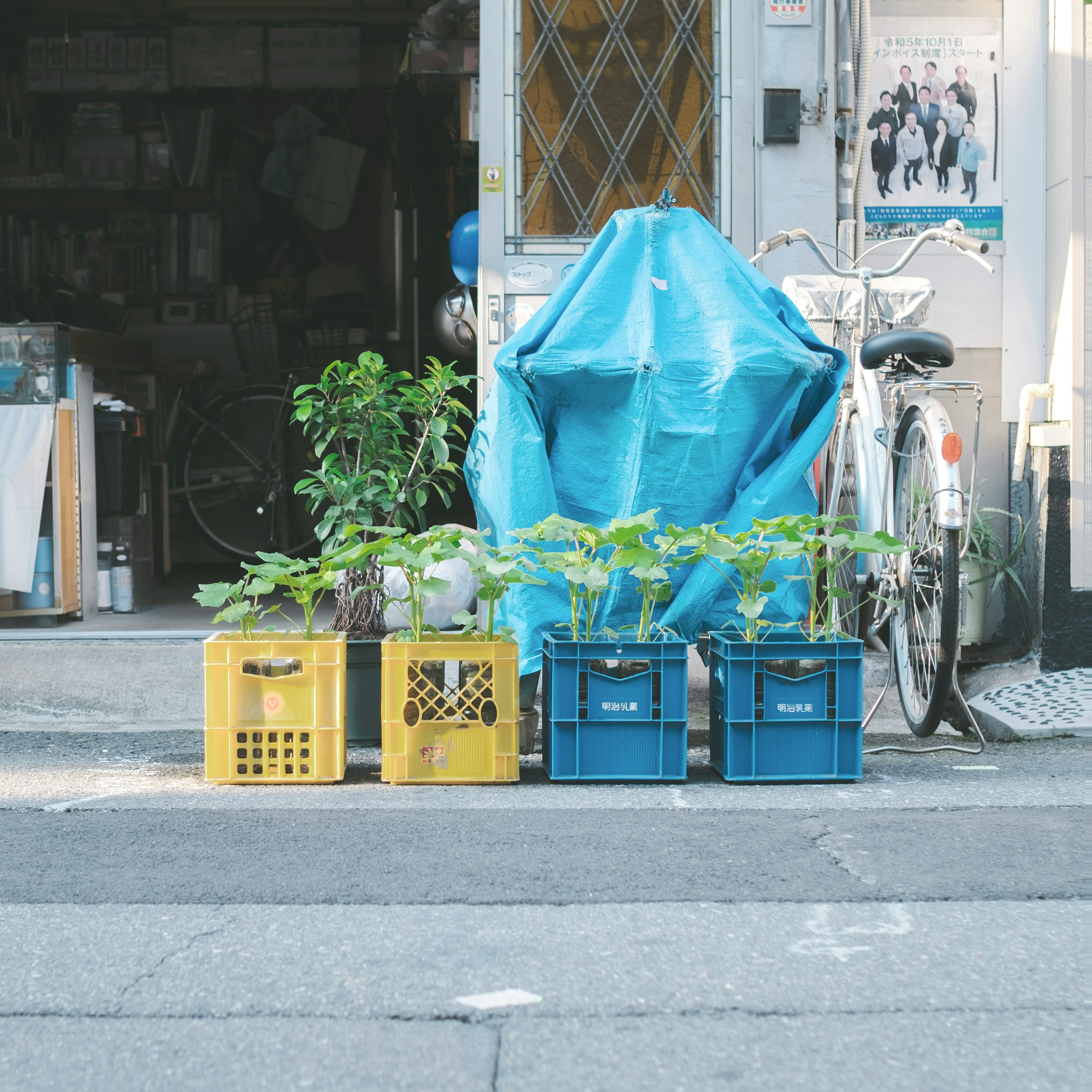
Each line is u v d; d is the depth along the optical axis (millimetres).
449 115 9367
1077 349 5121
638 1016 2158
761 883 2848
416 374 10570
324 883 2852
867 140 5602
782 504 4312
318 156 10602
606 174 5660
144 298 10609
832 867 2969
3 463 6359
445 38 6391
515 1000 2219
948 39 5574
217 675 3871
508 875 2900
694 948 2461
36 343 6543
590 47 5633
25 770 4152
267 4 10242
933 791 3775
